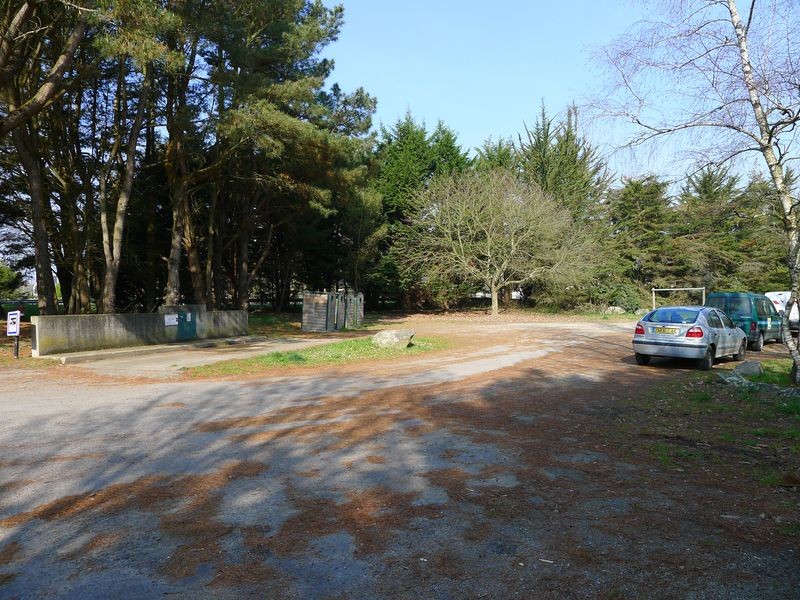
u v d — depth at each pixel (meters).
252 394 10.02
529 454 6.20
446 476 5.45
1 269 60.31
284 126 21.69
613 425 7.56
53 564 3.63
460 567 3.62
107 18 14.24
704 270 43.00
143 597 3.24
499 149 49.78
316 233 38.91
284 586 3.37
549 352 17.67
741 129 9.25
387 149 46.09
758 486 5.14
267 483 5.24
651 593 3.30
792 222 9.73
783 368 13.16
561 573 3.54
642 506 4.67
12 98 18.64
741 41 9.00
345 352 17.17
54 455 6.11
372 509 4.61
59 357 15.09
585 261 39.28
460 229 40.75
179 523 4.30
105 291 20.23
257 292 54.00
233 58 22.64
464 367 13.91
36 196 20.61
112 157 22.17
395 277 45.84
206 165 28.09
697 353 13.30
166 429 7.35
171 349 18.52
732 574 3.52
